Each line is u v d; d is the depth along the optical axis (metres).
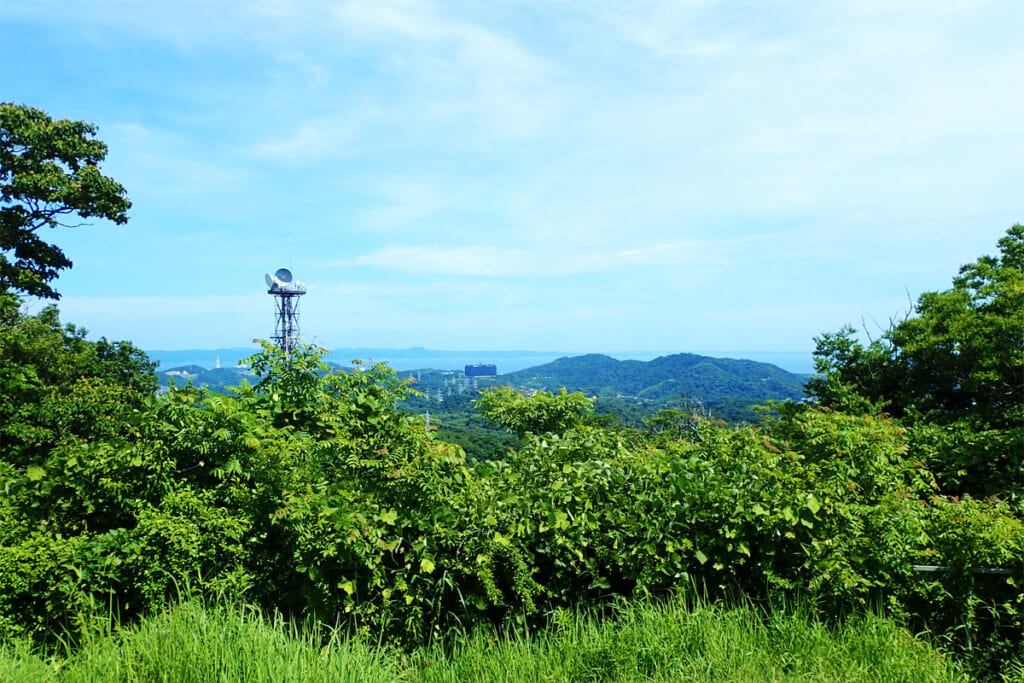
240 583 3.63
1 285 18.67
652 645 3.40
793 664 3.36
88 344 21.80
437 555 3.85
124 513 3.86
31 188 19.20
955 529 3.93
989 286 13.98
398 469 4.09
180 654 2.97
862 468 4.61
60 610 3.39
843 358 15.16
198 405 4.56
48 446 9.84
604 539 4.10
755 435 5.43
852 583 3.62
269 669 2.93
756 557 4.02
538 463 4.81
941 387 13.86
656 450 5.07
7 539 3.49
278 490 3.96
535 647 3.60
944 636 3.73
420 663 3.56
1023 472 7.14
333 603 3.64
